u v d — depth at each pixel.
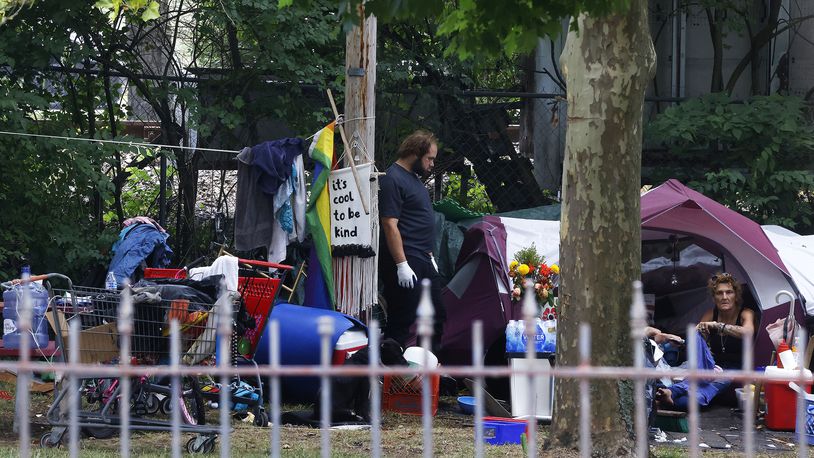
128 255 30.16
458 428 24.38
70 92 36.34
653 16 44.66
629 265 17.72
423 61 39.44
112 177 36.28
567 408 17.69
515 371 9.27
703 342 26.70
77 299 19.80
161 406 21.52
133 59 37.19
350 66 30.14
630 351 17.69
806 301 29.33
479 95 38.59
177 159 37.62
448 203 34.72
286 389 27.58
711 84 44.25
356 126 30.14
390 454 20.17
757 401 26.78
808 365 26.64
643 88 17.64
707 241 30.92
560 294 18.02
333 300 28.98
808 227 40.50
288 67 35.38
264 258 34.72
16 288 20.61
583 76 17.67
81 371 9.50
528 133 42.41
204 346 20.34
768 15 44.09
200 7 35.69
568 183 17.92
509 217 34.03
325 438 9.42
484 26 17.03
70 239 32.75
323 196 29.22
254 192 29.12
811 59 43.56
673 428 25.05
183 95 35.62
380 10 15.79
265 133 38.84
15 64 33.41
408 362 26.30
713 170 40.81
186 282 21.25
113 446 19.95
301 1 17.69
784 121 38.66
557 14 15.90
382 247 28.86
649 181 41.34
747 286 30.00
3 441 20.39
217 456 18.78
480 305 29.92
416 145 28.48
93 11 34.59
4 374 27.23
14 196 32.88
